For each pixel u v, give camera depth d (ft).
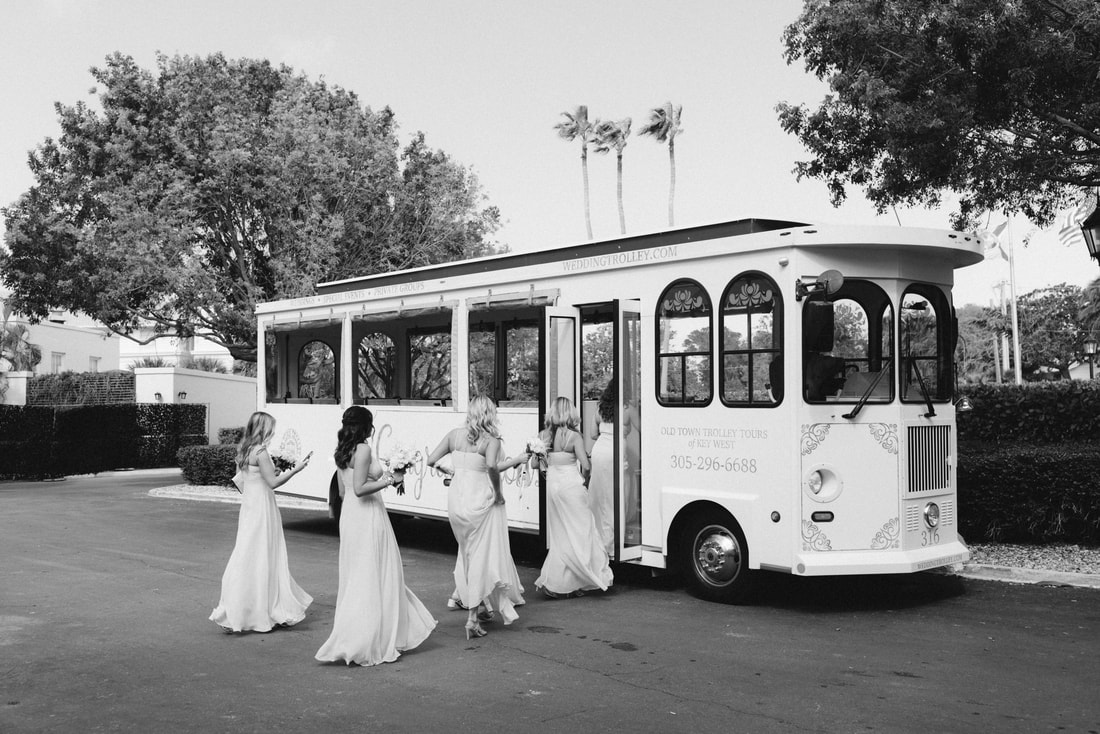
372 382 41.65
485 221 80.59
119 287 69.41
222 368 159.02
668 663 21.36
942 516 28.09
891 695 18.86
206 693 19.24
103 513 54.34
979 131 36.37
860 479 26.43
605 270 31.60
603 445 30.55
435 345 38.55
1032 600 27.89
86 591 30.27
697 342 28.71
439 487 37.78
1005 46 33.14
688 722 17.26
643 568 34.27
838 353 26.53
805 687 19.43
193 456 68.85
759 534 26.76
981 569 30.99
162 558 37.14
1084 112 34.01
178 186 67.51
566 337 31.78
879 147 38.11
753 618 25.90
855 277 26.73
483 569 24.20
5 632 24.61
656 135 128.88
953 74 33.94
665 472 29.43
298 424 45.52
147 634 24.40
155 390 104.27
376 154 75.20
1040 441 46.96
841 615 26.21
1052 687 19.38
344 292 43.37
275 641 23.65
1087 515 33.60
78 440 87.51
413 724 17.25
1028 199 39.58
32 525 48.34
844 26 35.17
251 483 25.00
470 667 21.11
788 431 26.17
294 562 36.58
